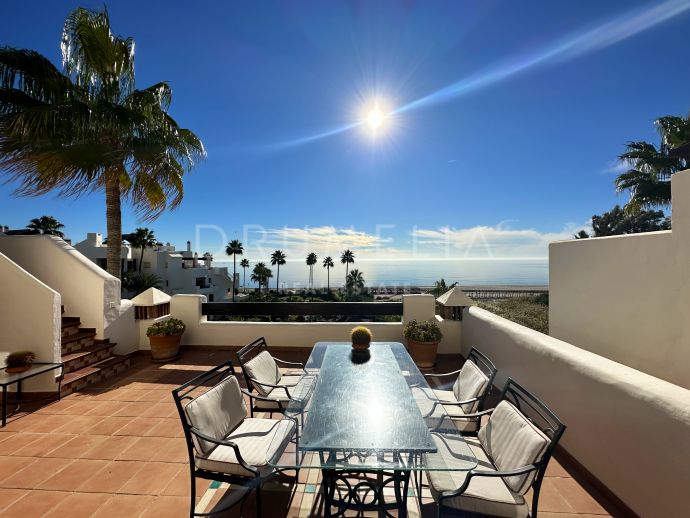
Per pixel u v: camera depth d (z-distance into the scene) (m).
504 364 3.75
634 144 10.03
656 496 1.71
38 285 3.86
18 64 4.91
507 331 3.69
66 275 4.97
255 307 6.10
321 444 1.58
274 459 1.65
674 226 2.81
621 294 3.36
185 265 27.14
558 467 2.44
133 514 1.96
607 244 3.54
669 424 1.64
